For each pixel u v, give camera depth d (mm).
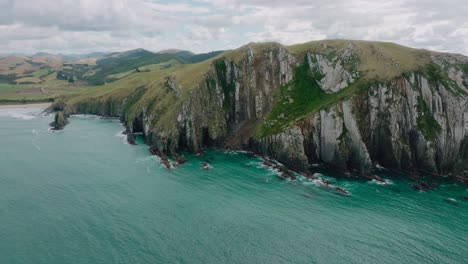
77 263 53000
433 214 70062
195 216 68812
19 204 74062
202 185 86438
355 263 54031
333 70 123188
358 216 69188
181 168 100625
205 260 54250
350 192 82125
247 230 63469
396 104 99250
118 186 85125
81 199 76875
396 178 91625
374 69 110062
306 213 70562
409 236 61531
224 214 69875
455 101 97312
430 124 97000
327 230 63656
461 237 61156
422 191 82312
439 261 54312
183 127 122875
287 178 91688
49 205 73562
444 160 95000
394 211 71500
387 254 56219
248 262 54125
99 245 57875
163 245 58156
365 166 94312
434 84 100375
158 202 75438
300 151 100312
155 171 97625
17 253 55531
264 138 111250
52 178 91000
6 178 90875
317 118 104188
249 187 85188
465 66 103625
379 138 100500
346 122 100625
